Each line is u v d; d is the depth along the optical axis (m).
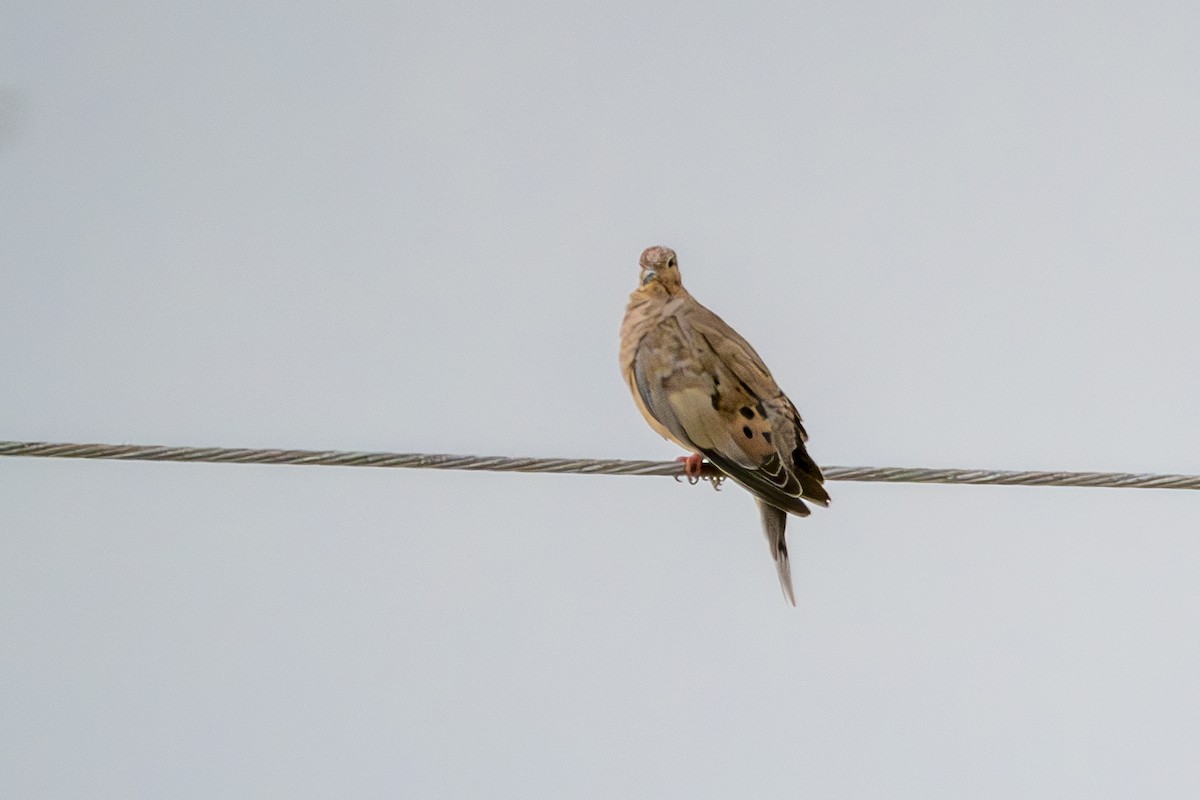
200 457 10.73
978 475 11.52
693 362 12.37
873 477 11.69
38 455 10.66
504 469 11.31
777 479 11.80
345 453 10.88
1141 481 11.32
